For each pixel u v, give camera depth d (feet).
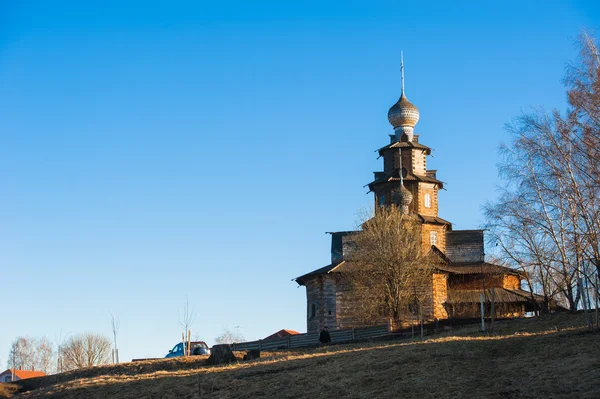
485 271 263.70
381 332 216.33
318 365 153.69
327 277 281.95
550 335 155.63
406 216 279.49
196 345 245.86
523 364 130.72
